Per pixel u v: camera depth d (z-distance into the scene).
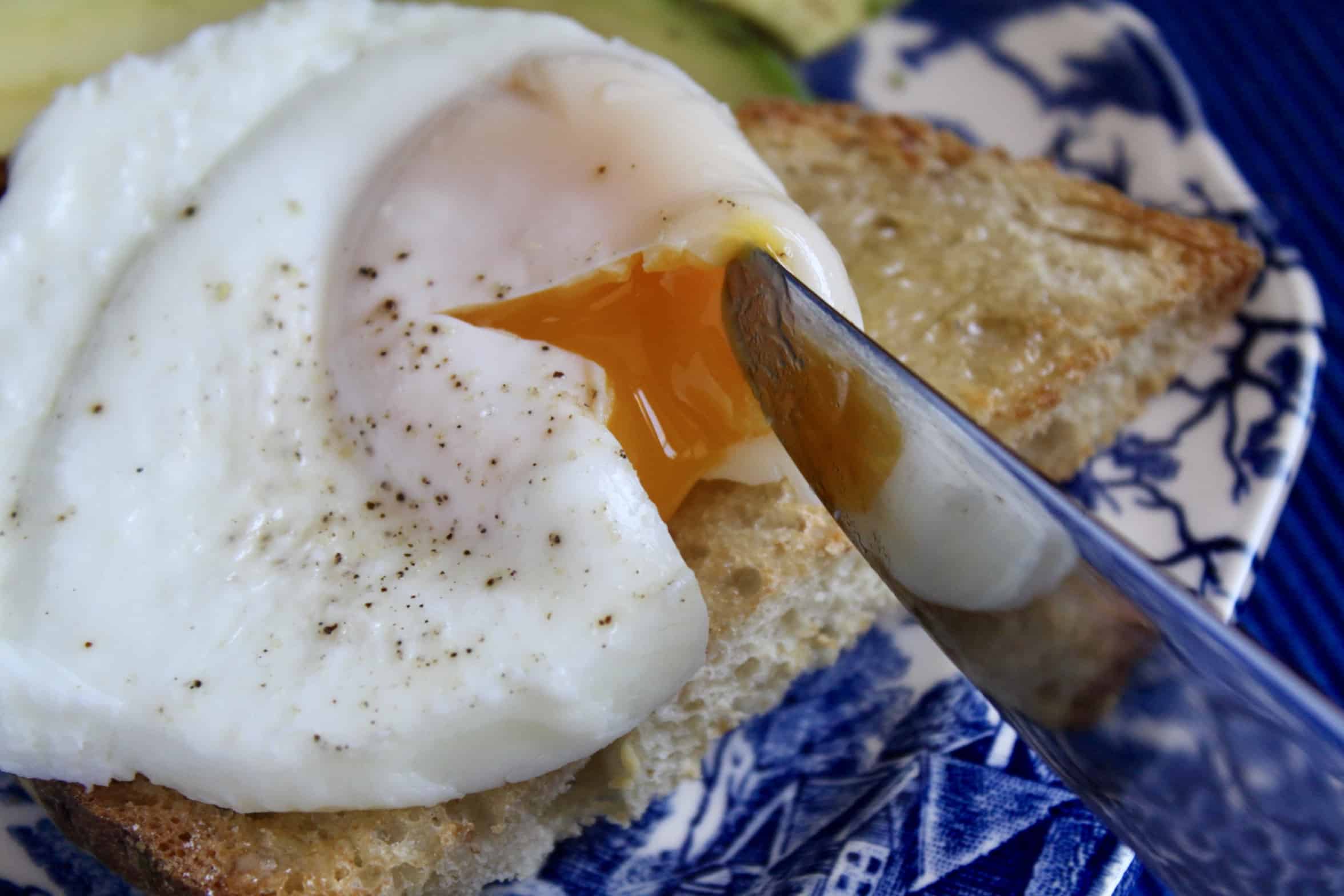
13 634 0.17
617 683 0.17
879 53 0.25
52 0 0.22
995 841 0.17
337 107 0.19
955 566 0.16
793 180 0.22
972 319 0.21
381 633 0.17
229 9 0.22
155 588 0.17
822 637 0.19
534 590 0.17
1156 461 0.21
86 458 0.17
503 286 0.18
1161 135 0.24
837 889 0.17
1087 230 0.22
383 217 0.19
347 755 0.16
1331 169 0.26
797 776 0.19
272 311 0.18
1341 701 0.21
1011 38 0.25
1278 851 0.14
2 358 0.18
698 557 0.19
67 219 0.19
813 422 0.17
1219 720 0.14
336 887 0.17
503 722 0.17
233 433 0.18
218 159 0.19
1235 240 0.22
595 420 0.17
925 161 0.23
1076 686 0.15
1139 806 0.15
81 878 0.18
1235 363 0.21
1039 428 0.20
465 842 0.18
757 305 0.18
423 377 0.18
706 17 0.24
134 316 0.18
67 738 0.17
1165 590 0.14
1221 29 0.28
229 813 0.17
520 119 0.19
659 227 0.18
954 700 0.19
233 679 0.17
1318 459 0.23
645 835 0.19
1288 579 0.22
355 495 0.17
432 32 0.20
